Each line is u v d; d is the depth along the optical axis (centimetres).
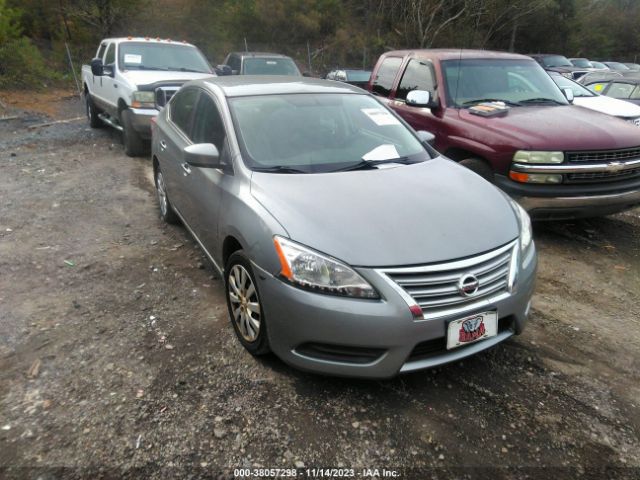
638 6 4791
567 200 488
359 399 286
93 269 443
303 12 2942
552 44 3672
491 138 520
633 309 398
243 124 373
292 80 455
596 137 493
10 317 364
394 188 326
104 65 974
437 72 629
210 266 452
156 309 378
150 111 812
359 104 429
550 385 303
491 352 334
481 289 276
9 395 284
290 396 287
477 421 272
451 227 289
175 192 475
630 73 1421
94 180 714
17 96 1453
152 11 2216
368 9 3250
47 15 2059
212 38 2470
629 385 306
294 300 266
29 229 529
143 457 245
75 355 320
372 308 256
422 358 271
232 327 354
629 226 584
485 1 2766
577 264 479
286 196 306
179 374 304
